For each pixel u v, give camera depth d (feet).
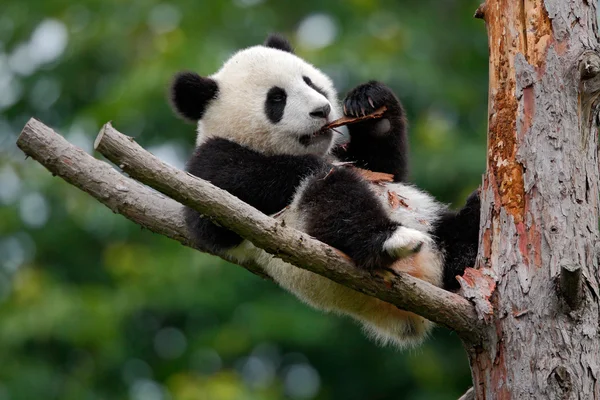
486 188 24.62
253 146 31.55
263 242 22.12
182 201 21.47
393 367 62.08
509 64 24.48
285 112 31.09
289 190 28.30
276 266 28.35
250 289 60.44
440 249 28.35
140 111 61.72
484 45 69.67
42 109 74.18
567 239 23.09
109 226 66.59
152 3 68.13
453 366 61.62
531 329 22.80
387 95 31.53
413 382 63.10
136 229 65.10
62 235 67.72
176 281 59.06
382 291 23.26
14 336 56.44
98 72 72.43
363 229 24.79
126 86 61.87
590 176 23.80
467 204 28.48
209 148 29.73
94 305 57.93
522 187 23.81
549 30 24.21
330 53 61.72
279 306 59.16
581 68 23.73
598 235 23.58
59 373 60.59
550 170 23.57
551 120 23.80
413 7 71.36
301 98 31.14
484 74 68.80
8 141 74.23
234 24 69.46
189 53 61.46
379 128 31.76
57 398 58.90
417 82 61.82
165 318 66.90
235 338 58.54
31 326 56.49
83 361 62.49
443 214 28.86
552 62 24.00
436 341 62.23
